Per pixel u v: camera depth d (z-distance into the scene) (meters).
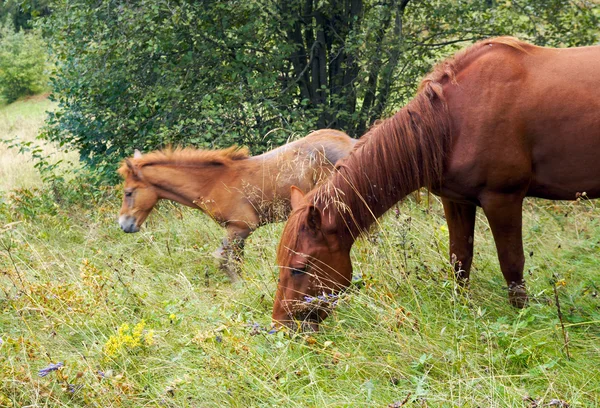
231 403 3.23
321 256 3.65
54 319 4.25
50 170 8.84
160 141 7.86
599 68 3.76
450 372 3.31
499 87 3.79
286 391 3.31
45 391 3.40
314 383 3.24
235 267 5.26
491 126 3.77
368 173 3.80
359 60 7.83
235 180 5.66
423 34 8.54
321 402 3.14
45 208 7.78
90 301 4.36
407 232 4.87
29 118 22.44
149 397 3.46
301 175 5.59
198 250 6.07
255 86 7.65
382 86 8.04
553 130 3.77
